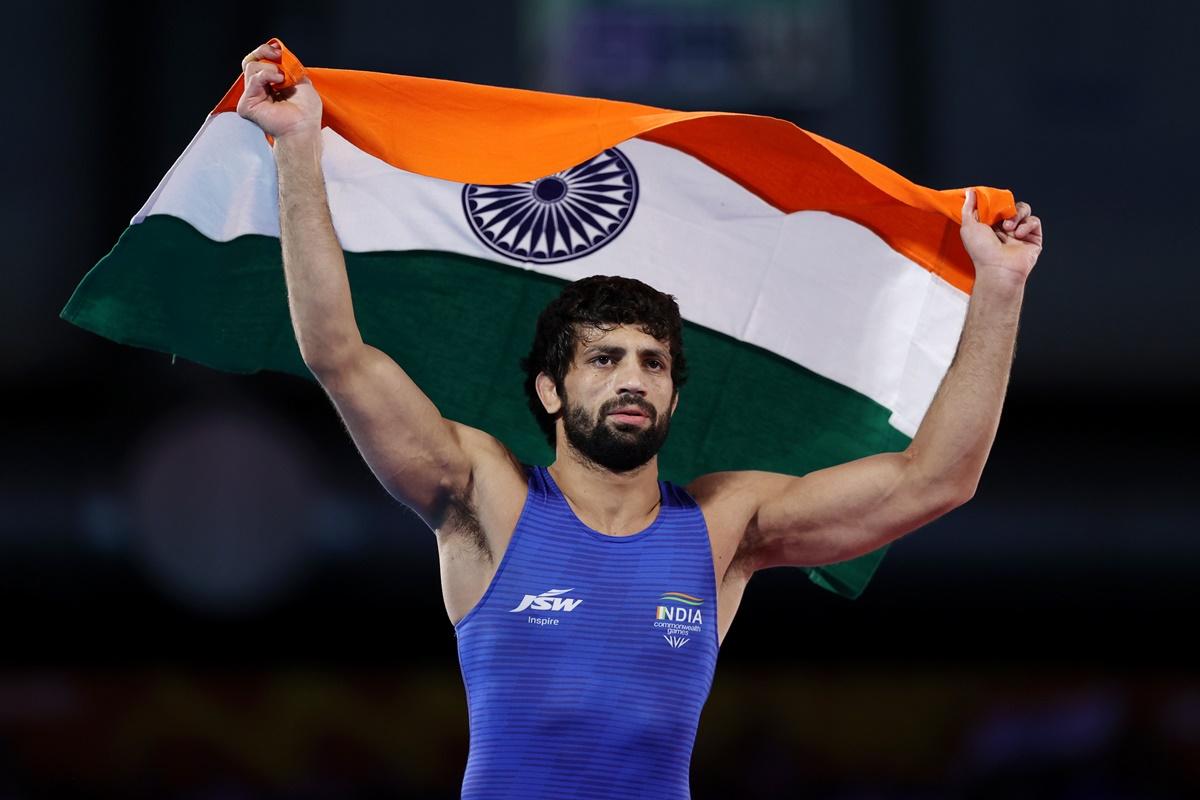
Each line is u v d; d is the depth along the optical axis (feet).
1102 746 55.11
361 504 54.08
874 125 64.08
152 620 53.67
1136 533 55.62
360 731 54.75
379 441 19.29
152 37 60.90
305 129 18.97
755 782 54.85
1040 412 61.00
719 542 20.27
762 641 55.36
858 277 23.50
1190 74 64.13
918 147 63.82
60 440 55.11
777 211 23.39
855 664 55.77
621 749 18.58
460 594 19.60
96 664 54.08
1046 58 64.23
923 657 55.52
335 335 18.81
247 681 54.80
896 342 23.44
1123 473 56.95
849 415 23.79
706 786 55.01
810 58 64.08
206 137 21.21
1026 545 55.16
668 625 19.03
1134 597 55.01
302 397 56.70
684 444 24.21
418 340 23.53
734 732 55.52
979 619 55.01
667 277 23.77
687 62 63.82
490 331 23.59
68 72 61.05
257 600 53.52
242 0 61.21
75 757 53.78
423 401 19.54
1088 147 64.13
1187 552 55.26
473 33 62.64
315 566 53.67
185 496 53.72
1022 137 64.03
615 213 23.63
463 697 55.16
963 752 55.42
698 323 23.88
